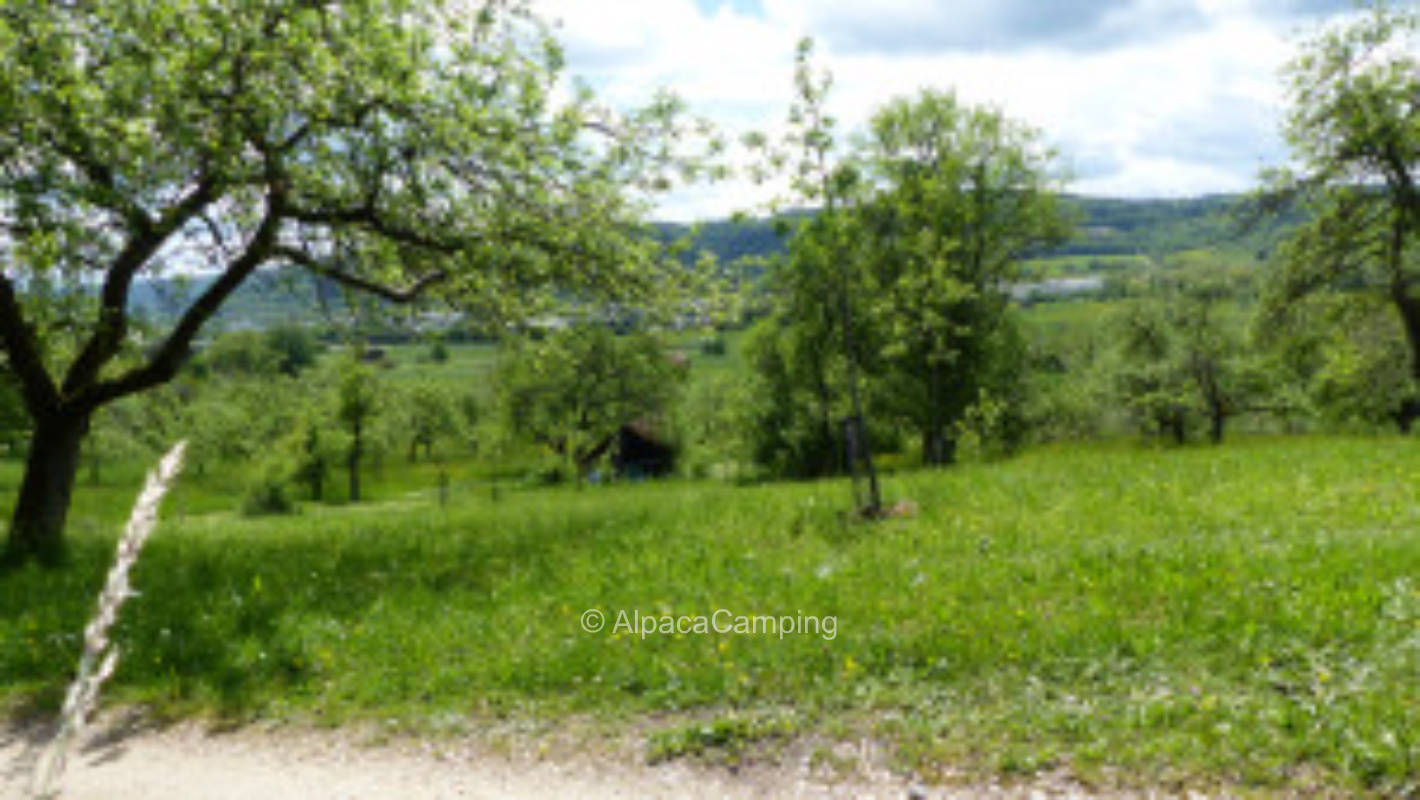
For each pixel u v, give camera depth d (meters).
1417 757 4.90
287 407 79.00
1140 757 5.38
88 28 12.09
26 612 10.90
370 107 13.16
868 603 8.77
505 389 66.12
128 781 6.62
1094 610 7.75
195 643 9.37
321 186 13.49
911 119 36.50
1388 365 42.75
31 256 12.02
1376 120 25.45
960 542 11.11
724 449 54.03
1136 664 6.70
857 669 7.16
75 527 20.84
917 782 5.54
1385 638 6.47
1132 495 13.49
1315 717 5.50
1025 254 37.81
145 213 12.51
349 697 7.92
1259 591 7.80
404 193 13.91
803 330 39.97
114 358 17.62
